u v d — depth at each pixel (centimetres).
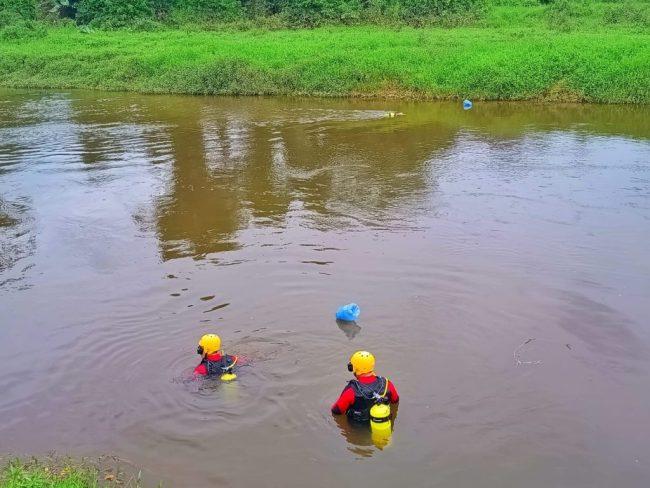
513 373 664
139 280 922
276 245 1031
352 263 948
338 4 3575
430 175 1393
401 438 568
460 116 2008
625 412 599
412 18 3388
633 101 2095
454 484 513
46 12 4388
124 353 728
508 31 2973
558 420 589
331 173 1432
